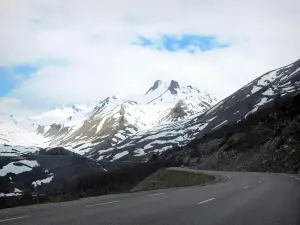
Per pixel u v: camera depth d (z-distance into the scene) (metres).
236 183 34.38
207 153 130.25
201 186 32.66
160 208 15.83
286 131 67.94
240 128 122.56
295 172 53.62
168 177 86.94
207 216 13.48
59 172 156.62
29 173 146.62
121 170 143.50
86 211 14.91
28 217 13.21
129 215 13.62
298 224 12.12
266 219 12.98
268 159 65.38
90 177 130.62
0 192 118.88
